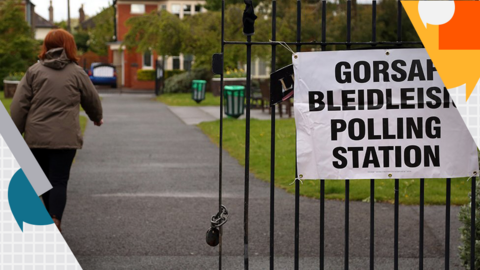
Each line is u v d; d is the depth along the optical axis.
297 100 5.33
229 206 10.26
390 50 5.28
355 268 7.16
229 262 7.39
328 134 5.34
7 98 40.41
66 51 7.87
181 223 9.16
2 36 56.34
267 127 21.34
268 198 10.89
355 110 5.32
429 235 8.51
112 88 65.25
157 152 16.75
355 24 34.25
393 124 5.31
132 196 11.04
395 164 5.34
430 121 5.30
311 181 12.00
